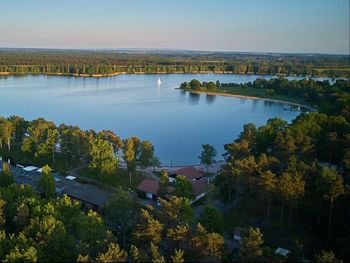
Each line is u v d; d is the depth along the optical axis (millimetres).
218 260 60750
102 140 128125
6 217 78312
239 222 92375
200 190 110812
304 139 119438
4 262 60688
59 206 81750
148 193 109562
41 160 135625
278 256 63219
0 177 101250
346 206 83375
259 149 128375
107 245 62219
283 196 84125
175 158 162500
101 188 116312
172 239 63688
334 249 74500
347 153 99375
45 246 65250
